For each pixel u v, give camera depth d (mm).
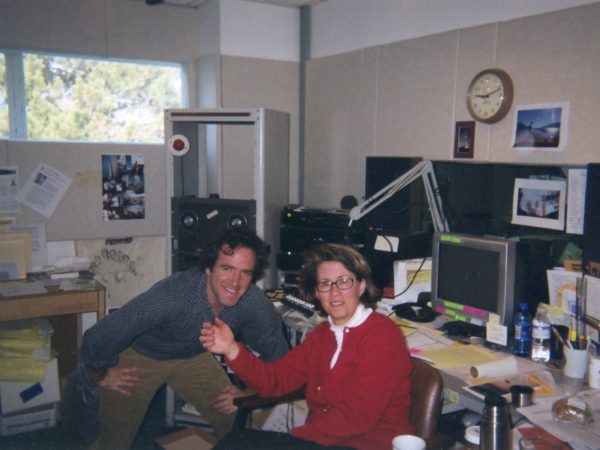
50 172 3312
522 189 2387
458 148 2629
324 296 1784
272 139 3010
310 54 3688
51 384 2885
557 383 1810
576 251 2205
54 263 3268
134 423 2332
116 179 3498
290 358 1937
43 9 3232
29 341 2846
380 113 3084
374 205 2615
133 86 3609
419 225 2744
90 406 2475
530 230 2377
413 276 2631
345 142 3352
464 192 2615
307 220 2977
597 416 1539
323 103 3510
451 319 2471
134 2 3492
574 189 2176
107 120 3547
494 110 2416
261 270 2152
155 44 3592
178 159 3115
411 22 2918
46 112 3361
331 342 1830
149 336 2248
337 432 1635
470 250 2277
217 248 2023
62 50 3314
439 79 2713
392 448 1497
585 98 2107
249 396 1926
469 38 2553
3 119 3248
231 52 3549
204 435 2580
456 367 1925
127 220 3555
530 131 2312
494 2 2488
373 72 3113
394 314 2533
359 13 3256
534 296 2219
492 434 1484
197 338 2223
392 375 1669
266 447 1659
